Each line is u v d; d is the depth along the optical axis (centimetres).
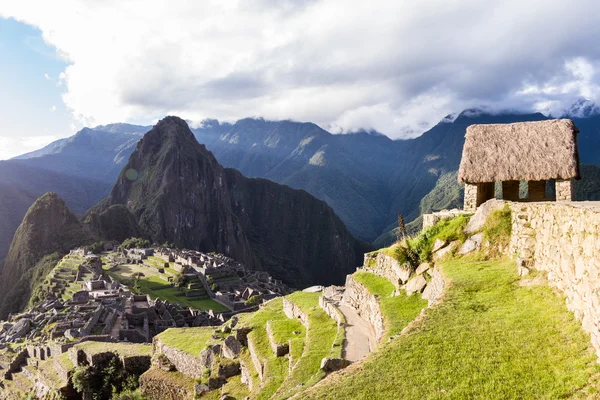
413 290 1830
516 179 2216
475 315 1267
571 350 981
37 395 3516
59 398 3225
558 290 1233
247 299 9331
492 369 1003
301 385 1334
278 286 12312
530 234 1520
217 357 2550
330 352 1616
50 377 3516
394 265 2091
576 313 1070
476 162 2314
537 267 1424
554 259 1281
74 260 13038
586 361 923
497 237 1720
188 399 2459
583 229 1073
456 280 1531
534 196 2333
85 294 6769
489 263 1653
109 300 6488
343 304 2384
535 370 965
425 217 2256
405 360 1111
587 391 837
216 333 2931
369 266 2447
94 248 16662
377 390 1018
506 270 1536
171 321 5844
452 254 1817
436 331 1213
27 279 15450
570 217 1177
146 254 15300
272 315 2839
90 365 3253
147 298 7156
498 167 2261
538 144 2250
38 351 4288
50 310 6216
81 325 4722
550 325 1111
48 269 13775
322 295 2900
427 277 1811
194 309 7750
